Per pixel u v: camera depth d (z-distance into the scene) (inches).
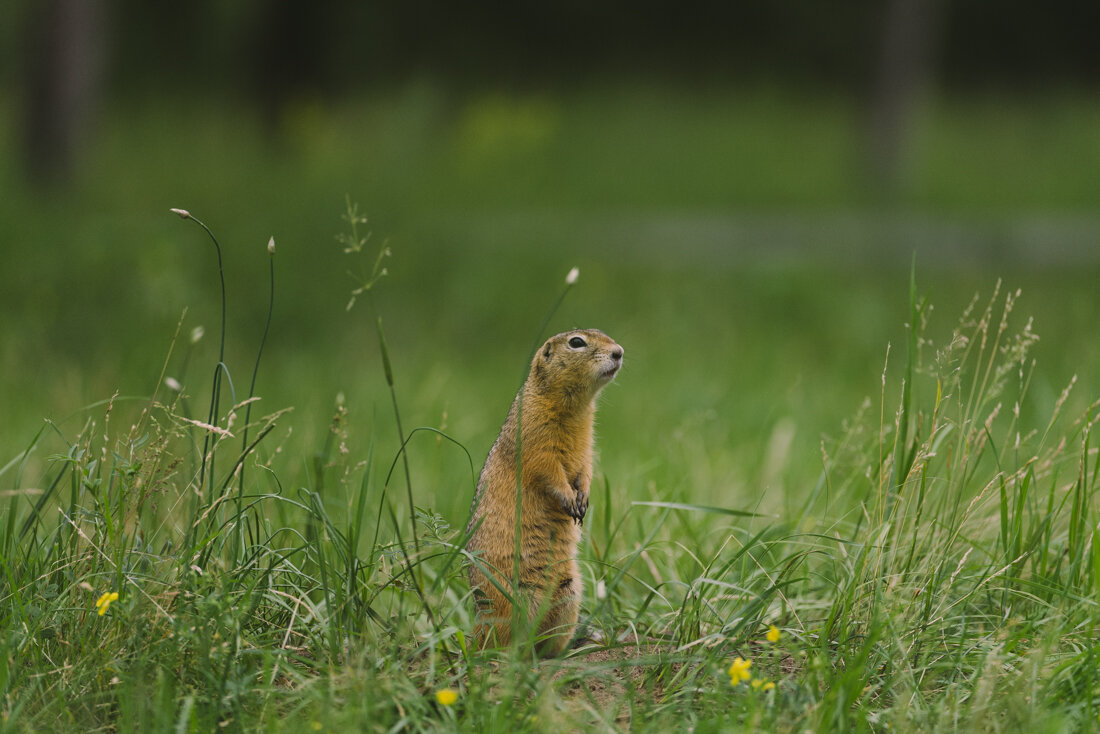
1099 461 252.7
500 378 532.4
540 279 719.1
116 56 1807.3
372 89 1776.6
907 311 658.2
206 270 610.9
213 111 1601.9
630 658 235.6
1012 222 1055.0
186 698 199.2
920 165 1251.2
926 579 240.5
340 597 231.1
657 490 340.5
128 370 463.2
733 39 2119.8
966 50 2169.0
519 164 1314.0
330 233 692.1
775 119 1667.1
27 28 878.4
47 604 226.7
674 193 1230.9
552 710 195.0
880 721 204.2
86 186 876.6
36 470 339.3
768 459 402.6
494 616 244.8
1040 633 233.9
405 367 531.5
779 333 637.3
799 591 269.4
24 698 199.0
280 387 466.0
